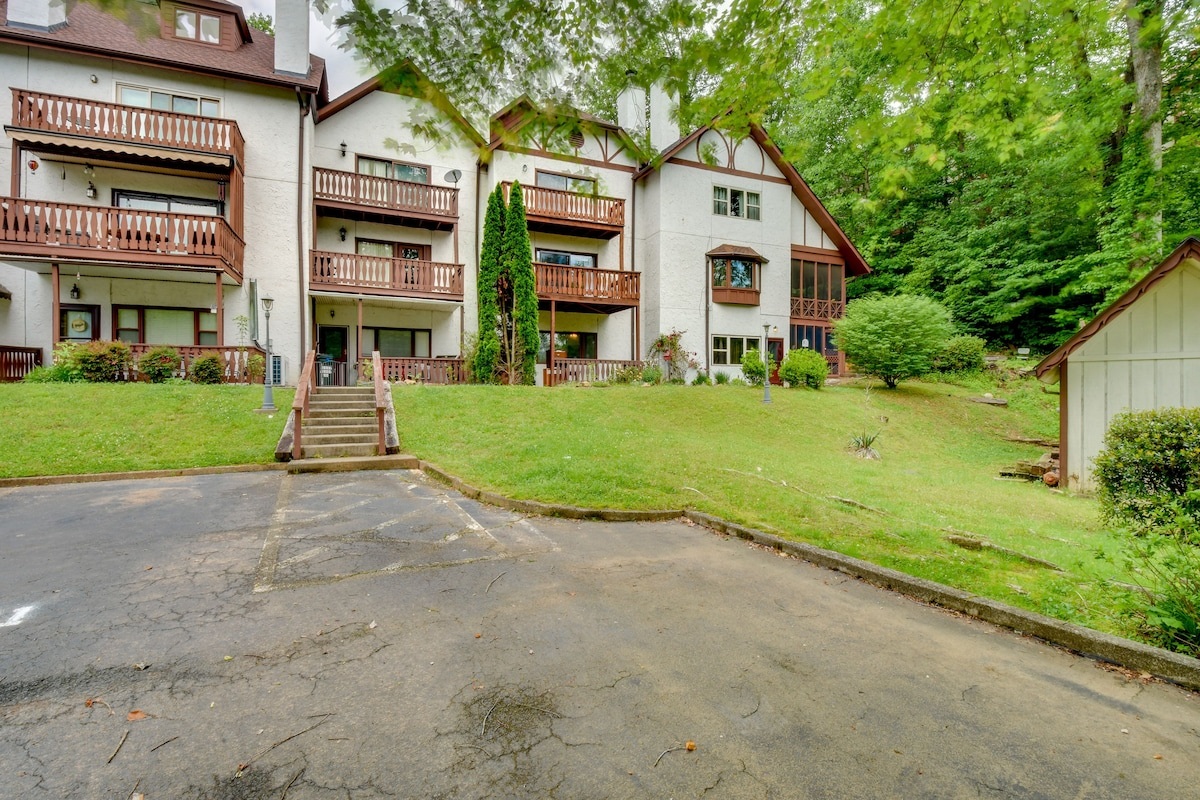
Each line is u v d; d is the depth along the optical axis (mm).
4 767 2096
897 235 30062
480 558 4723
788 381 19500
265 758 2174
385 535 5355
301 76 16078
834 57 4578
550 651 3086
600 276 19203
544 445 9555
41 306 14055
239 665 2893
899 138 4898
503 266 17016
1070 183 18094
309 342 16516
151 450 8883
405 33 3307
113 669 2832
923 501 7707
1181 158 12062
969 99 4562
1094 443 9492
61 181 14094
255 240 15703
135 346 13234
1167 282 8812
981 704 2654
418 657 2998
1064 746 2340
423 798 1975
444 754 2213
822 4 3779
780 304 22672
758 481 7746
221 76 15078
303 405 9547
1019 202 23234
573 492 6832
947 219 26844
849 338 19828
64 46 13633
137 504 6430
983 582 4285
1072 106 11609
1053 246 22547
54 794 1964
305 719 2434
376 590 3965
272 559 4598
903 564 4656
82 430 9234
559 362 18859
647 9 3475
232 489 7332
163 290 15070
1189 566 3328
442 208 17922
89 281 14430
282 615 3521
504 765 2150
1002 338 25359
